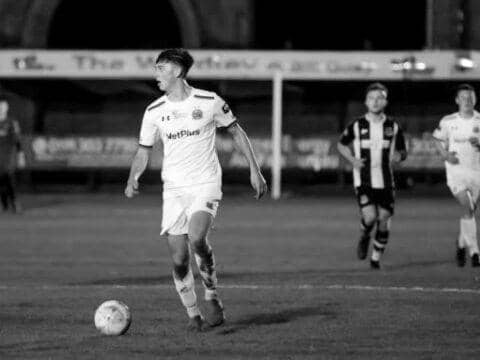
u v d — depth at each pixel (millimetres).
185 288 29297
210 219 28719
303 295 36031
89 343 27781
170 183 28984
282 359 25859
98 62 93000
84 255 48344
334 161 97562
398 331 29422
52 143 98500
